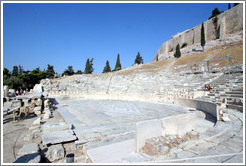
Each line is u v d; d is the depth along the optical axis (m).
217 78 25.42
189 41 83.62
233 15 61.75
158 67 54.44
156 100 24.42
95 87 42.94
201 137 6.12
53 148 5.70
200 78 28.69
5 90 26.48
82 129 8.77
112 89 39.34
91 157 4.67
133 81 40.09
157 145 4.74
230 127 7.52
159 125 5.75
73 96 32.53
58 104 22.30
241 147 4.93
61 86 41.31
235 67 28.52
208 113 13.38
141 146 5.12
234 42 52.56
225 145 5.15
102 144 6.20
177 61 54.50
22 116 13.09
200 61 44.28
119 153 5.04
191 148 4.98
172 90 26.44
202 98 18.41
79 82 46.12
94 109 17.20
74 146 6.27
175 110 16.14
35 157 4.88
